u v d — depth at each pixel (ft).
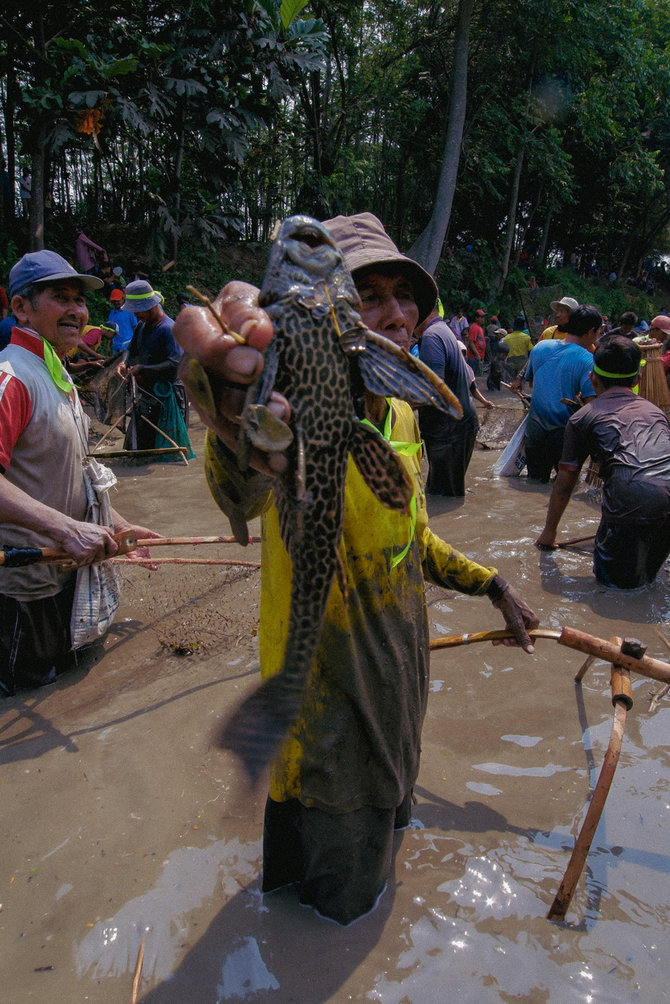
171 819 8.21
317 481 4.43
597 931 6.72
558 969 6.34
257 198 63.93
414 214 77.82
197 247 54.70
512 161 73.77
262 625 6.32
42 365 10.84
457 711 10.17
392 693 6.20
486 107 70.54
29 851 7.78
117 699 10.61
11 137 46.09
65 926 6.86
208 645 12.03
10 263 41.93
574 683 10.87
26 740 9.71
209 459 5.02
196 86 40.83
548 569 15.28
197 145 47.29
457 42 50.49
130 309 23.90
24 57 38.63
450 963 6.40
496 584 7.72
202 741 9.55
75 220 52.70
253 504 5.29
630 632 12.47
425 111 67.62
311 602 4.52
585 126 76.79
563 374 21.45
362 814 6.39
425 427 20.16
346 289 4.55
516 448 23.44
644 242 111.86
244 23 41.32
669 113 93.45
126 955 6.55
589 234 99.45
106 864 7.58
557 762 9.09
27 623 10.70
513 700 10.43
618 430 14.44
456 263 73.72
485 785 8.68
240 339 3.88
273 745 4.02
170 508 19.47
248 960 6.44
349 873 6.54
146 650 12.01
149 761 9.20
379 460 4.64
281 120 56.85
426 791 8.57
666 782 8.70
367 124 66.59
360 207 72.90
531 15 63.77
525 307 53.93
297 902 7.04
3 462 10.16
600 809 6.75
